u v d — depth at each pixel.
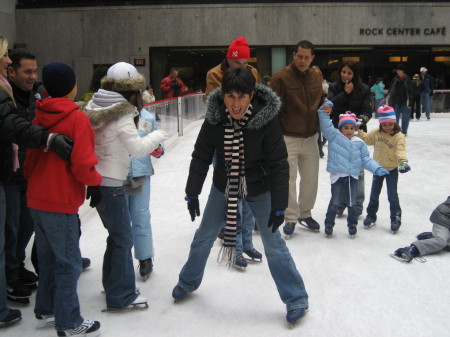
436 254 4.23
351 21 22.45
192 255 3.26
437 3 22.31
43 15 22.59
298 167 4.81
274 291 3.56
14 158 3.10
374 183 4.82
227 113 2.86
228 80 2.66
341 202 4.61
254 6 22.33
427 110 16.38
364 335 2.95
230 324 3.10
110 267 3.25
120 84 3.05
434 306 3.30
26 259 4.10
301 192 4.84
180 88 14.84
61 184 2.71
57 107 2.67
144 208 3.73
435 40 22.58
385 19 22.42
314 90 4.59
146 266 3.76
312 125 4.62
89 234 4.81
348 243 4.53
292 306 3.06
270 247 3.05
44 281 2.97
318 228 4.84
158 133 3.16
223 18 22.42
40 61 22.81
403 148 4.54
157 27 22.55
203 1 22.31
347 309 3.27
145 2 22.41
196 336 2.96
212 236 3.21
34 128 2.62
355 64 4.94
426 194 6.33
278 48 22.72
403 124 11.93
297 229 4.95
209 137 2.98
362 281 3.70
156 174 7.68
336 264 4.03
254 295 3.50
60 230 2.75
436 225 4.27
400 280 3.71
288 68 4.57
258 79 4.47
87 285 3.69
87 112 3.03
